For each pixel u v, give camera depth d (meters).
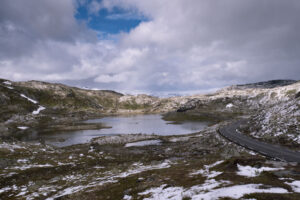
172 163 36.12
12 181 31.56
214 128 105.50
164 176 20.11
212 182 13.70
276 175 12.75
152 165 36.44
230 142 60.50
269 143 53.72
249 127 80.56
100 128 136.75
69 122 185.25
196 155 53.34
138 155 59.22
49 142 88.94
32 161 48.38
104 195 16.52
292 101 72.81
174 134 104.00
